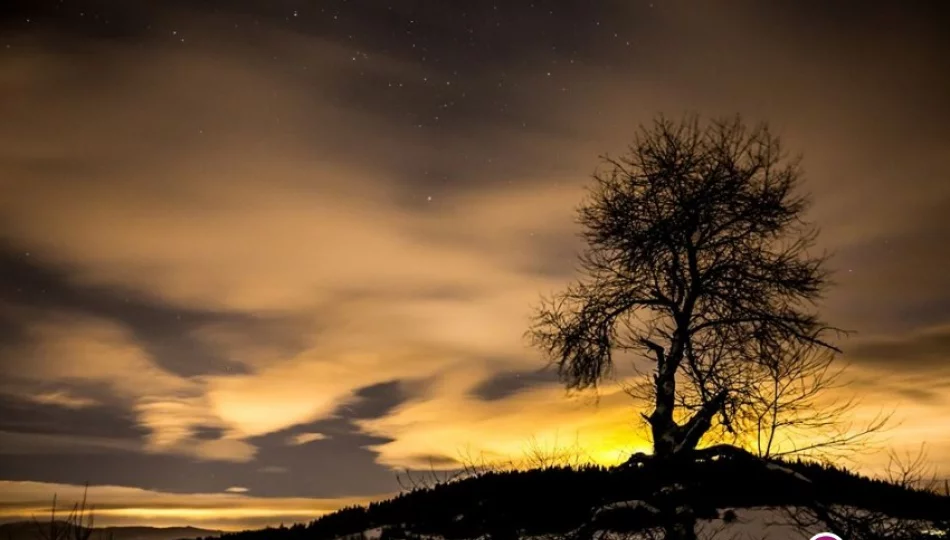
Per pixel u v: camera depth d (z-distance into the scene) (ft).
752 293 58.90
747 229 62.75
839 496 55.62
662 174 64.13
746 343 56.70
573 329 64.44
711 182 62.69
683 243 61.16
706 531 46.24
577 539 37.68
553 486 62.28
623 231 63.87
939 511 53.26
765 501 49.67
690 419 48.08
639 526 37.06
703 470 43.65
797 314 58.49
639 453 40.22
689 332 56.18
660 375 53.52
